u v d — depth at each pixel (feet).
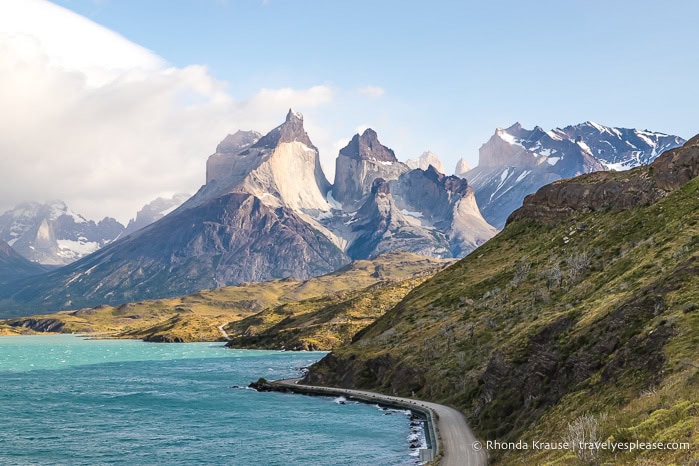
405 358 467.52
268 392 560.61
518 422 246.06
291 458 306.96
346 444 332.60
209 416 434.30
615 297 270.67
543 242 557.33
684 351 175.11
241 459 307.78
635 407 164.25
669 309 207.51
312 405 471.21
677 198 407.85
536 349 288.30
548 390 242.58
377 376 493.77
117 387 615.57
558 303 378.94
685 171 444.14
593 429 158.71
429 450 294.46
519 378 274.77
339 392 497.87
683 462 121.90
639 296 234.17
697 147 451.12
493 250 637.30
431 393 399.24
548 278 440.45
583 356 229.45
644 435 143.43
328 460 300.40
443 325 481.05
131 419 424.87
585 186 588.91
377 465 285.84
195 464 299.99
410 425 358.23
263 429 382.42
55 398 534.78
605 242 431.84
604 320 242.58
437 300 560.20
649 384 174.81
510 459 205.98
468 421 303.68
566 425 190.29
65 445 342.85
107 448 335.26
